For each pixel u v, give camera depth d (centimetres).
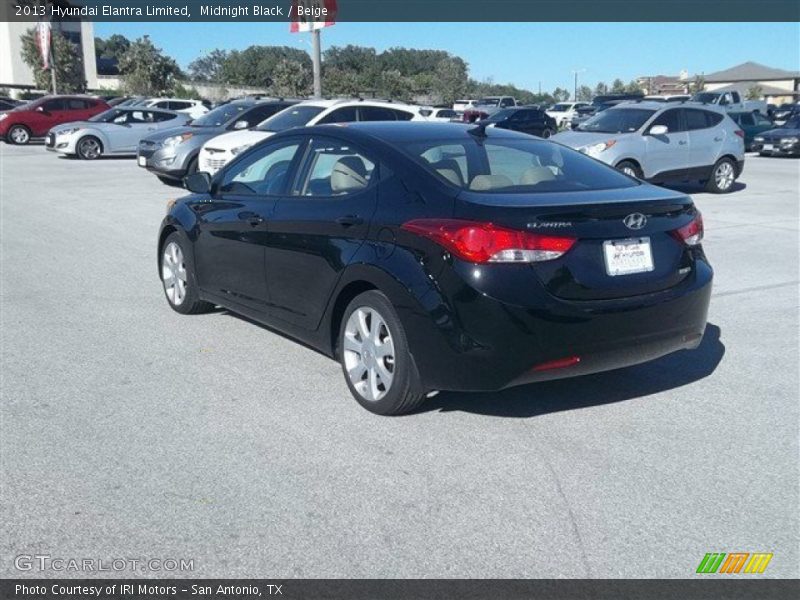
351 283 496
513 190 482
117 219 1273
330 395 529
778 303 758
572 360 448
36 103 2970
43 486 408
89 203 1450
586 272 448
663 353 487
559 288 441
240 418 493
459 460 436
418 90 6206
